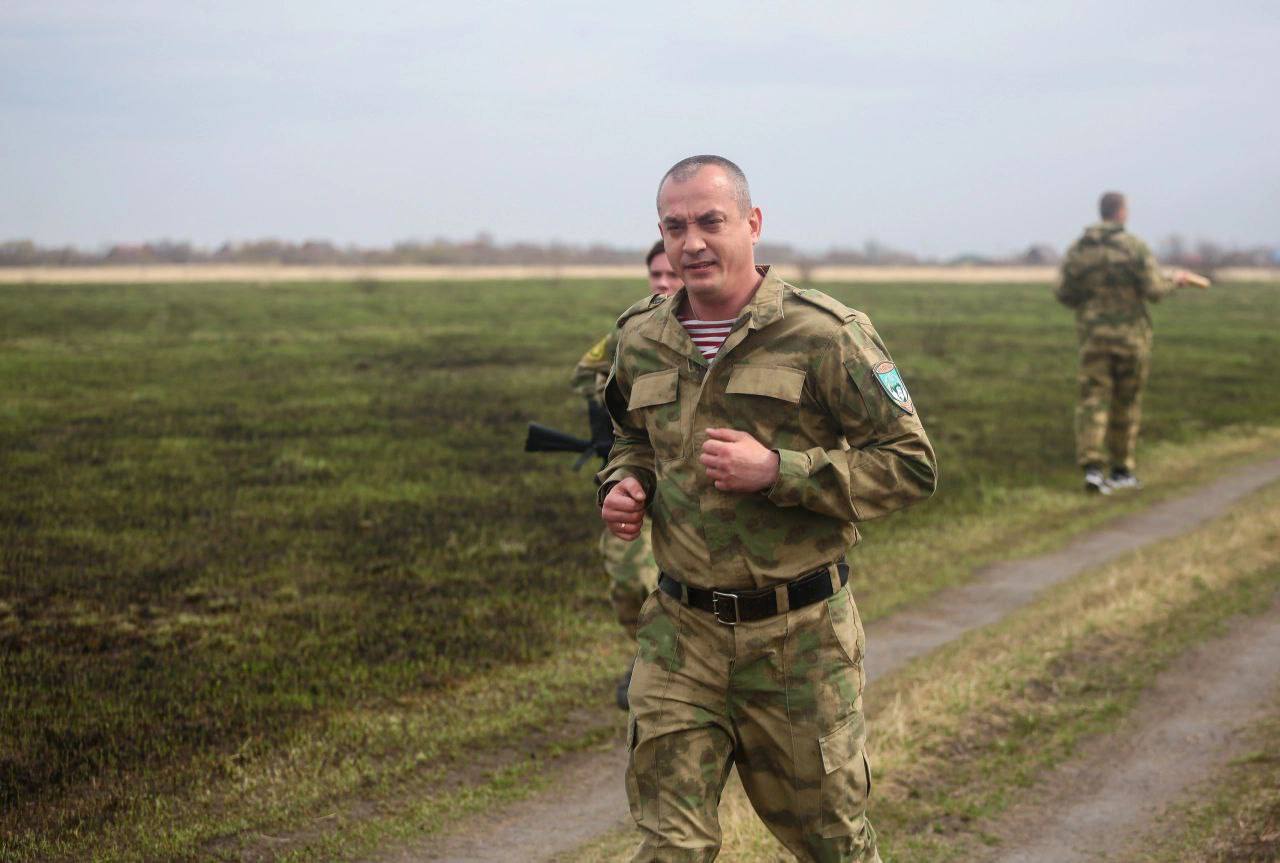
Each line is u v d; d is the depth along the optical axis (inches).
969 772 190.1
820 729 117.0
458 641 259.8
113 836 167.8
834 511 113.6
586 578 315.3
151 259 4461.1
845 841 118.9
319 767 193.0
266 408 623.8
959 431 579.2
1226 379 814.5
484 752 204.1
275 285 2284.7
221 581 301.6
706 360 119.3
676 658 119.3
